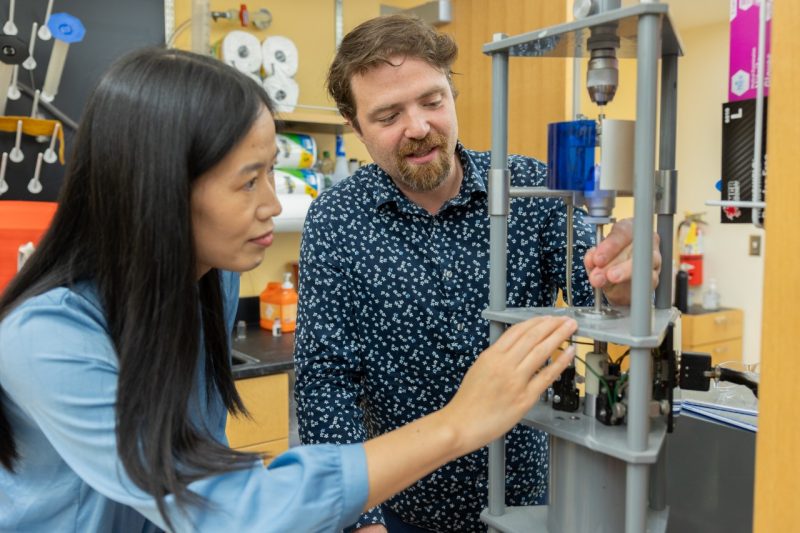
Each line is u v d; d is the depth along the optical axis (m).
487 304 1.17
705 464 1.11
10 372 0.67
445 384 1.19
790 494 0.53
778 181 0.52
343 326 1.19
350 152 2.87
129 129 0.65
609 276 0.73
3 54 1.96
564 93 2.32
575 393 0.75
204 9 2.26
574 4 0.67
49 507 0.79
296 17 2.67
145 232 0.66
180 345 0.68
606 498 0.69
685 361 0.91
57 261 0.73
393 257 1.17
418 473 0.69
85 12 2.20
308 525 0.64
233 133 0.67
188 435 0.68
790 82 0.51
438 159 1.07
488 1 2.59
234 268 0.76
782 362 0.53
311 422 1.11
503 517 0.78
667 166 0.79
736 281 4.12
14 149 2.01
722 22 3.94
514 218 1.16
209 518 0.63
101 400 0.66
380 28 1.03
